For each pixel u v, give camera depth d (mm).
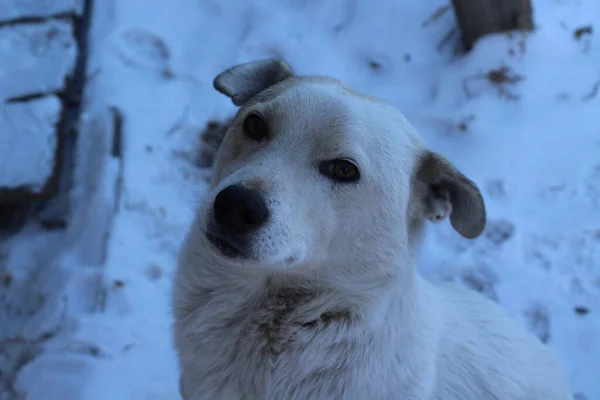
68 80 1182
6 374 976
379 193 703
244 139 723
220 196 662
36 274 1068
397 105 1256
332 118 692
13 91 1149
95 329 980
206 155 1185
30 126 1120
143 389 941
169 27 1319
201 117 1217
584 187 1159
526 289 1062
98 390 927
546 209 1142
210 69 1277
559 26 1344
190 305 739
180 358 758
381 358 711
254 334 718
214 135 1200
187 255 738
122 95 1208
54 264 1051
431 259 1095
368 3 1378
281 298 715
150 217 1103
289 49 1312
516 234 1111
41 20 1230
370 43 1334
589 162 1180
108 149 1139
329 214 692
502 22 1275
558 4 1383
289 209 671
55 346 969
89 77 1222
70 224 1100
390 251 714
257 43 1312
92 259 1050
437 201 755
